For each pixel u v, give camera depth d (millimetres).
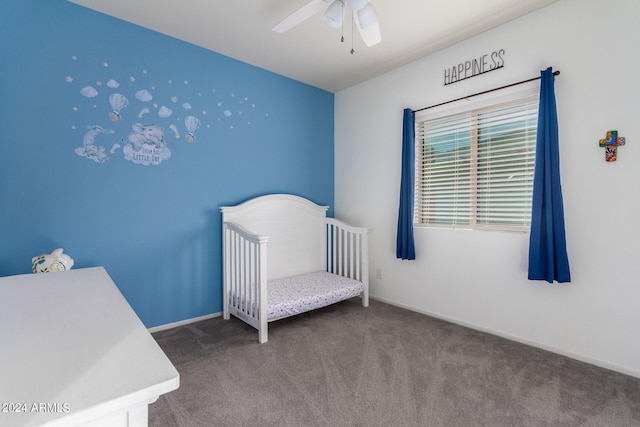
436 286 2855
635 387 1758
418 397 1671
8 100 1926
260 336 2307
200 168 2734
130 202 2385
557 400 1646
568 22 2061
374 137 3363
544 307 2221
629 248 1880
